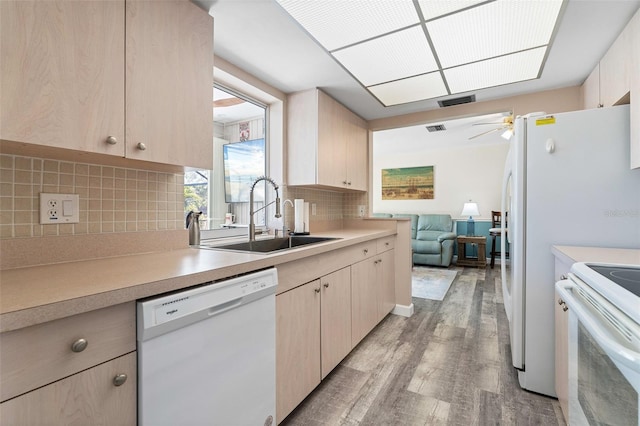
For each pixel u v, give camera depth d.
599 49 1.80
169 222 1.53
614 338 0.69
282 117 2.43
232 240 2.01
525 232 1.72
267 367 1.22
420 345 2.29
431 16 1.47
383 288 2.69
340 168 2.70
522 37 1.66
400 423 1.45
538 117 1.67
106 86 1.03
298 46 1.77
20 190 1.04
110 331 0.75
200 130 1.37
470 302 3.36
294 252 1.43
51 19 0.90
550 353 1.63
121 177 1.33
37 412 0.63
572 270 1.10
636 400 0.62
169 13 1.25
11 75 0.82
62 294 0.70
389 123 3.17
